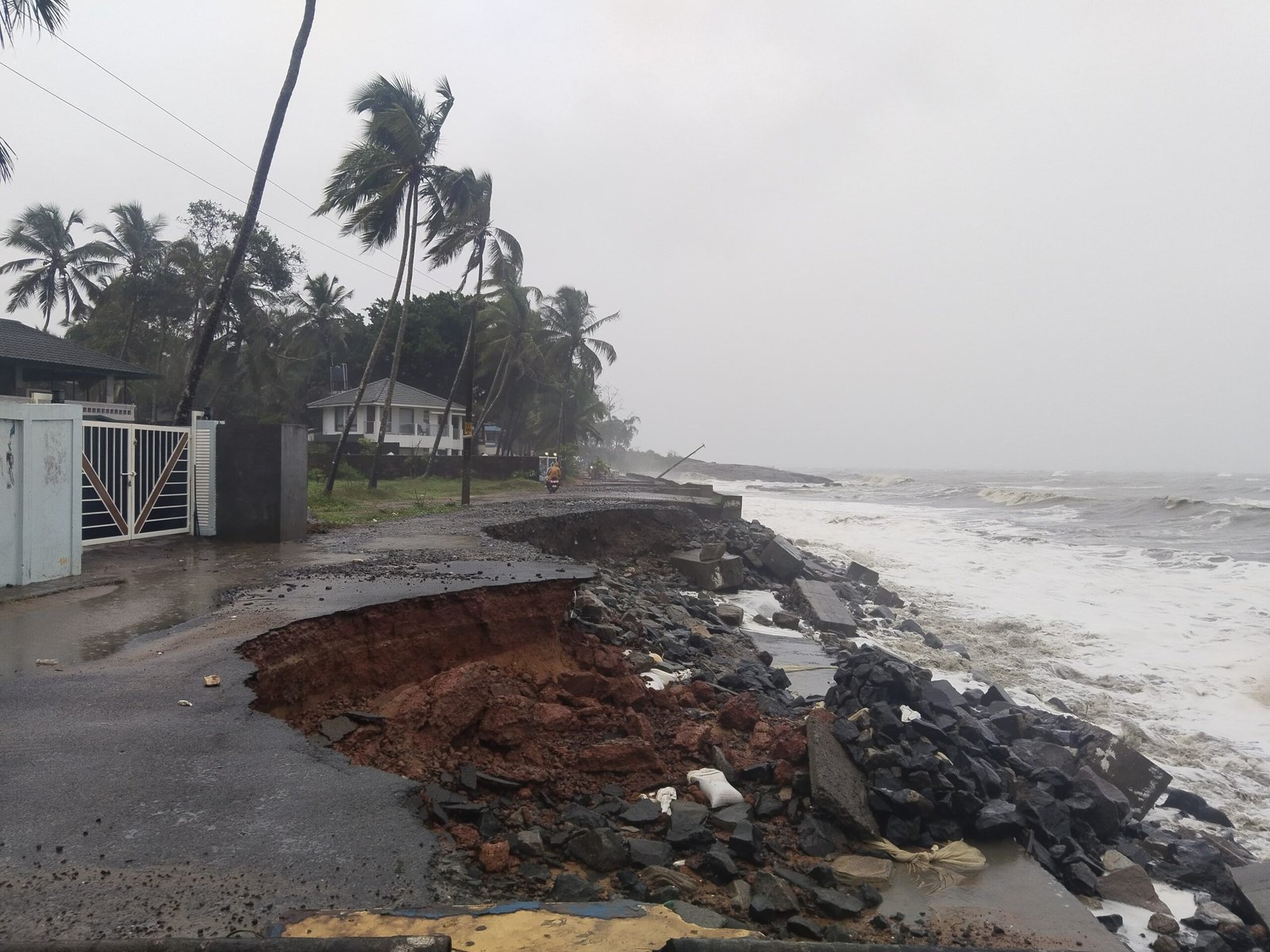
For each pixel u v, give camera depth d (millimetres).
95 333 50812
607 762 6402
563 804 5809
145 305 50469
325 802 4516
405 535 16734
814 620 16422
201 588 9906
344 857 3969
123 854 3820
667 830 5703
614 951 3385
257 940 3072
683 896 4844
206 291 50531
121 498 13672
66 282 52531
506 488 38906
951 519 47000
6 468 9508
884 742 6945
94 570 11109
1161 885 6734
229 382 54594
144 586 10039
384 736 6000
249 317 53219
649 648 11438
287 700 7000
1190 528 38969
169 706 5793
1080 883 6219
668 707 8469
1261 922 6102
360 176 28719
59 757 4879
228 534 15008
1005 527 41406
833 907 5090
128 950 2996
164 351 52531
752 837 5684
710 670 10961
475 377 57312
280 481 14914
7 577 9555
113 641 7430
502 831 5086
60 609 8711
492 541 15602
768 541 23156
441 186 30469
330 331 62000
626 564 21047
